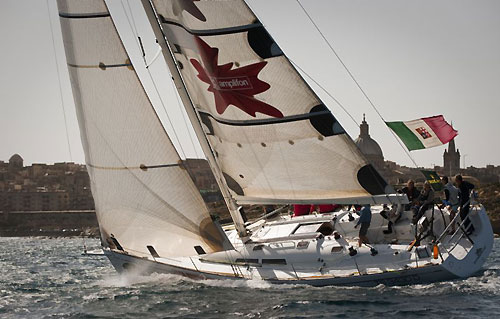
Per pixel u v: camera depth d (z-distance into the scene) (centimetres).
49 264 8819
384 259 4481
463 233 4619
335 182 4769
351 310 3984
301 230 4950
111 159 5156
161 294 4716
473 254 4591
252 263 4903
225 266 4994
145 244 5216
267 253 4838
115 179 5175
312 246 4728
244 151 4975
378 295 4322
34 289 5431
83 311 4356
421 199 4912
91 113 5162
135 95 5044
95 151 5203
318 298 4281
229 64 4781
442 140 5134
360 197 4722
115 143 5134
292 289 4566
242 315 4006
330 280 4491
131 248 5281
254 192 5116
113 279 6025
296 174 4878
